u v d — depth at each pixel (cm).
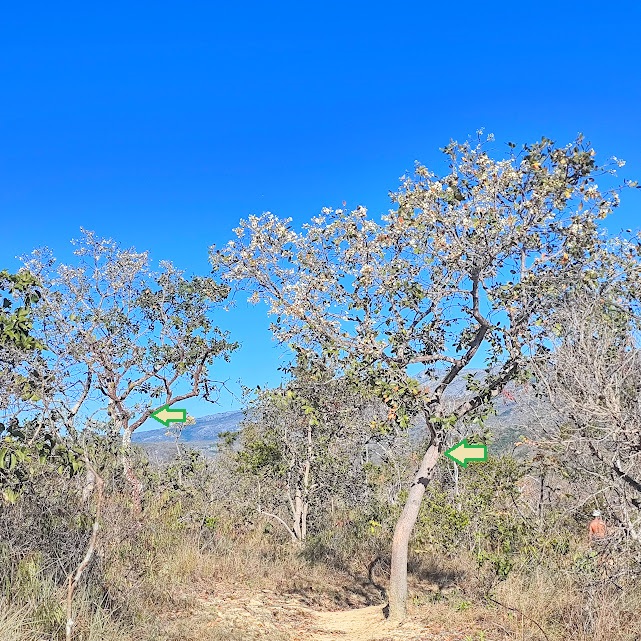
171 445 1555
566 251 787
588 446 679
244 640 753
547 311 795
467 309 863
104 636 652
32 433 646
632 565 703
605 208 787
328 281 867
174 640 722
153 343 1497
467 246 800
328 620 931
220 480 1647
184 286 1505
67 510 830
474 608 881
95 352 1267
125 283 1412
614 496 733
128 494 1102
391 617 884
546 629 744
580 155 790
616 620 693
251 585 1085
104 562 830
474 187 813
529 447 778
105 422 1048
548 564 943
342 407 1191
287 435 1566
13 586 702
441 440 930
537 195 779
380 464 1745
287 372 995
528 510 1134
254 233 875
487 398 895
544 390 710
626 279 777
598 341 666
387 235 841
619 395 645
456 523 1266
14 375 622
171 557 1092
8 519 777
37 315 1173
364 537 1443
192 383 1572
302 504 1562
